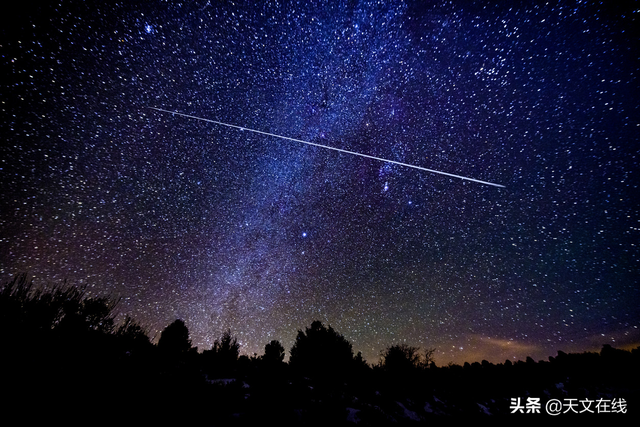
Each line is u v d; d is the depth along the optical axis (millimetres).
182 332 9453
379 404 7895
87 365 4711
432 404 9062
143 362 5805
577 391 10836
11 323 4621
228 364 9492
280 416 4949
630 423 7527
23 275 5438
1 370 3672
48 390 3555
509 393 10695
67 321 5383
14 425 2740
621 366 12641
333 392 7922
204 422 4199
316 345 11898
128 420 3512
